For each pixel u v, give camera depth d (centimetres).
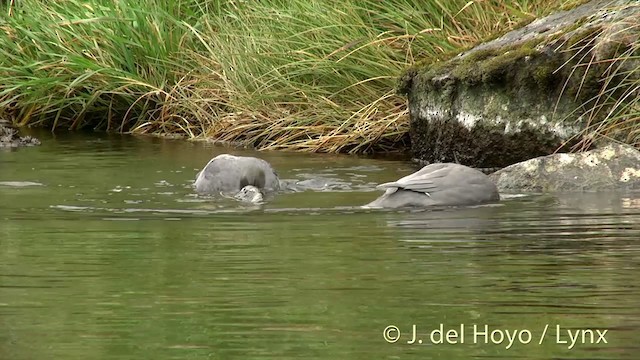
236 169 1188
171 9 1909
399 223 974
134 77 1862
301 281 754
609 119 1286
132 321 660
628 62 1295
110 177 1294
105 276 775
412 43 1641
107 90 1889
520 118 1378
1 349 609
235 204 1097
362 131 1568
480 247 864
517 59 1374
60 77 1880
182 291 729
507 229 941
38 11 1962
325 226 964
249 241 898
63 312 682
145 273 783
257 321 657
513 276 762
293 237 913
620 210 1031
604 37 1299
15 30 1964
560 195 1134
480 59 1428
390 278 759
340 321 657
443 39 1623
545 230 934
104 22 1909
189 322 657
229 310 682
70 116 1938
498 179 1204
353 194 1157
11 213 1048
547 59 1351
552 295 712
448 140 1460
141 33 1895
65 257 840
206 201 1119
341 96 1653
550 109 1353
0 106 1894
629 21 1312
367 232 933
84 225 982
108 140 1717
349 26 1681
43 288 743
